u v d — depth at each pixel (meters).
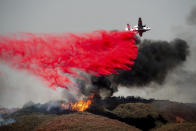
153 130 97.50
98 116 107.62
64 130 86.94
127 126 95.94
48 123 99.44
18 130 96.44
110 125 92.38
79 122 95.62
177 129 90.44
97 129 86.12
